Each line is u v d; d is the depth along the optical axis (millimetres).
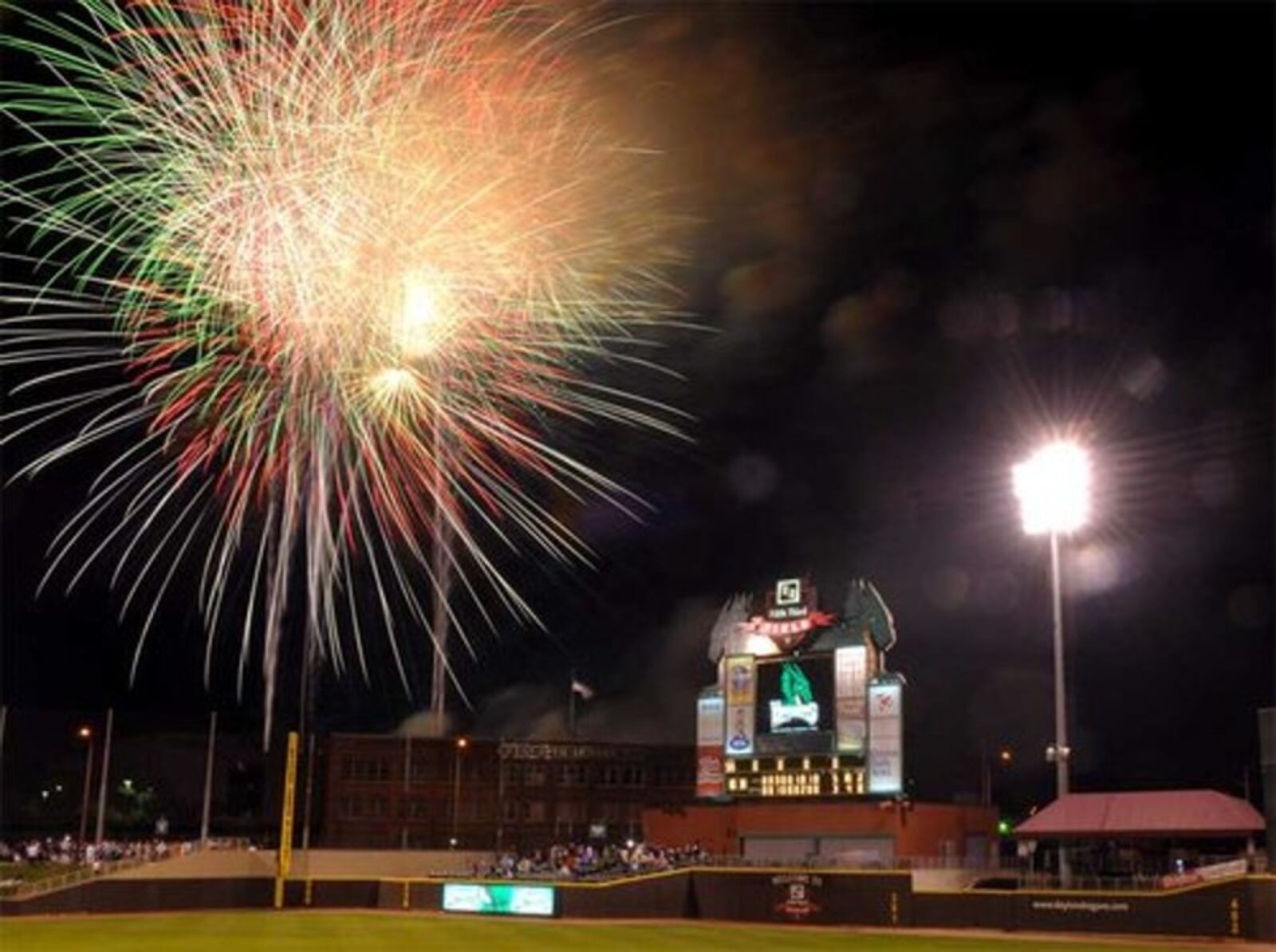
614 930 56031
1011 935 53094
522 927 57062
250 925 56344
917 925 58375
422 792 98562
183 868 72562
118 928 53094
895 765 71250
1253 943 48188
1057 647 46000
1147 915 51812
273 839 97875
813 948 45750
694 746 102688
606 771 101062
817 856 70688
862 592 74500
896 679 72125
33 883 66812
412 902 71062
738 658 77125
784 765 74500
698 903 64812
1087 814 57906
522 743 100438
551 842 99125
